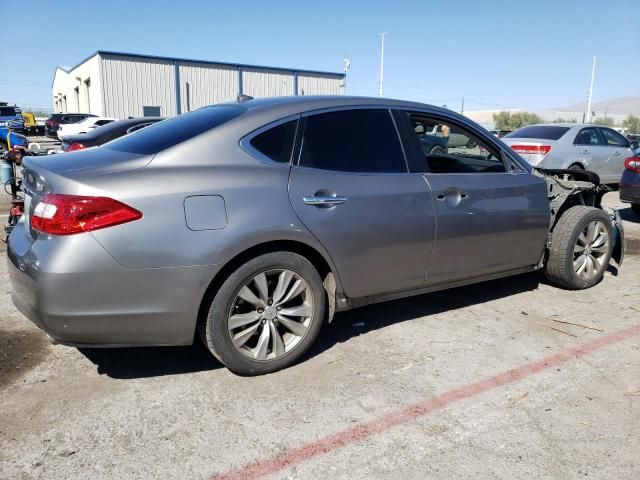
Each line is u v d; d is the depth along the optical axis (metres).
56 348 3.56
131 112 32.47
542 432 2.72
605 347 3.71
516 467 2.45
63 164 2.97
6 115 35.16
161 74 32.97
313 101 3.47
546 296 4.75
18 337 3.71
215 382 3.16
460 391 3.10
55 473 2.36
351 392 3.07
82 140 9.12
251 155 3.12
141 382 3.15
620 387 3.18
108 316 2.74
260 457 2.50
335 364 3.41
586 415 2.88
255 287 3.13
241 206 2.96
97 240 2.66
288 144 3.26
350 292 3.49
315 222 3.19
